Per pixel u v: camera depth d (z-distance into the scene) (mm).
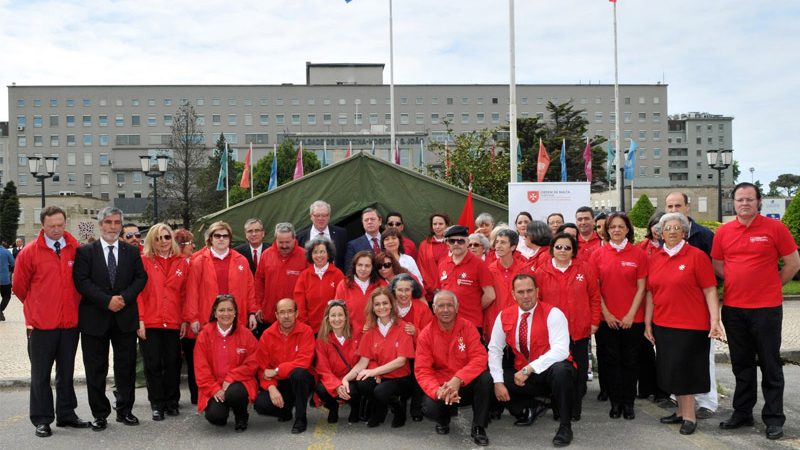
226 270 7516
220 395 6500
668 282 6340
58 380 6613
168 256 7270
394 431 6457
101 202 60688
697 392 6199
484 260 8000
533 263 7434
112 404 7762
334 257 7742
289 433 6426
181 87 98812
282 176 68188
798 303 17016
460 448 5867
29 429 6645
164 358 7184
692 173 127312
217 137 98688
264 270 7934
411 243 8781
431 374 6379
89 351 6605
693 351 6234
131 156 97312
